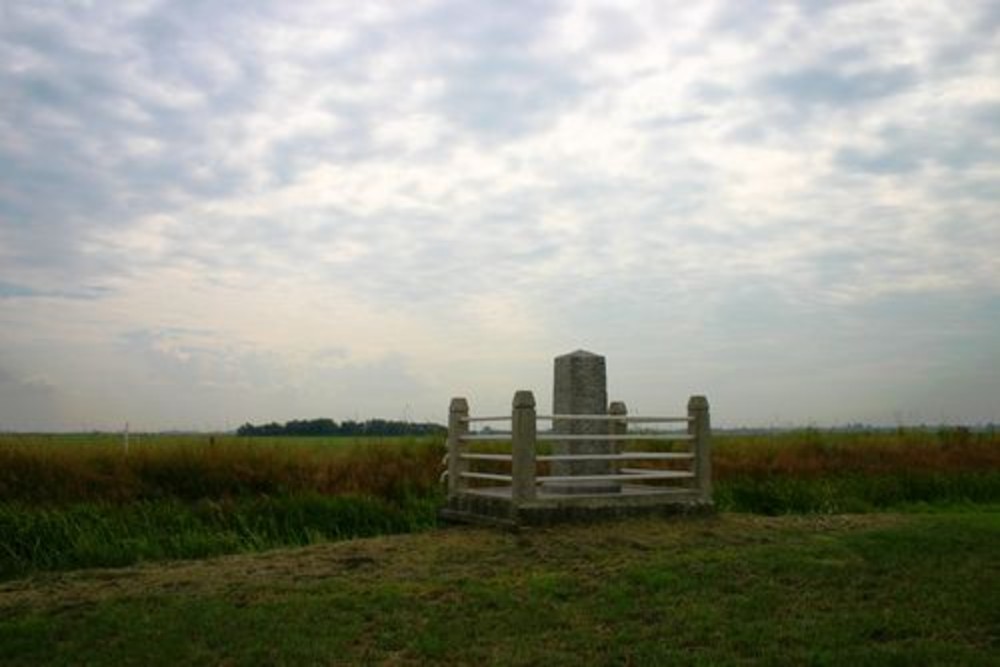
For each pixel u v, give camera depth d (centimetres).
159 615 1013
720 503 2216
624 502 1505
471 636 928
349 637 928
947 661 827
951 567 1191
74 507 1867
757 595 1056
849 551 1291
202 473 2148
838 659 834
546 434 1684
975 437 3253
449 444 1672
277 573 1227
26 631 970
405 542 1417
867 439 3216
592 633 934
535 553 1286
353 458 2372
